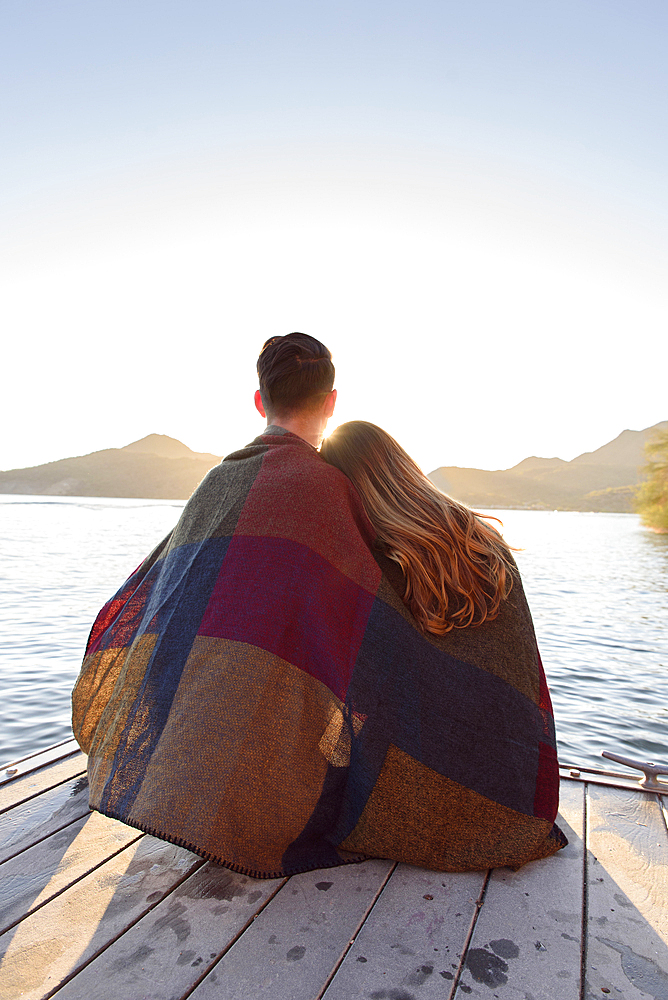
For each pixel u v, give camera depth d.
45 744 4.91
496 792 1.69
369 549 1.79
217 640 1.59
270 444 1.92
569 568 25.52
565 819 2.03
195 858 1.75
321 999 1.22
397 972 1.30
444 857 1.70
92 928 1.44
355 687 1.65
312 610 1.64
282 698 1.57
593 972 1.31
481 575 1.78
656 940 1.42
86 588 14.82
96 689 1.92
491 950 1.38
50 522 54.84
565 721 6.10
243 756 1.52
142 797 1.50
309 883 1.63
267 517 1.72
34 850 1.78
